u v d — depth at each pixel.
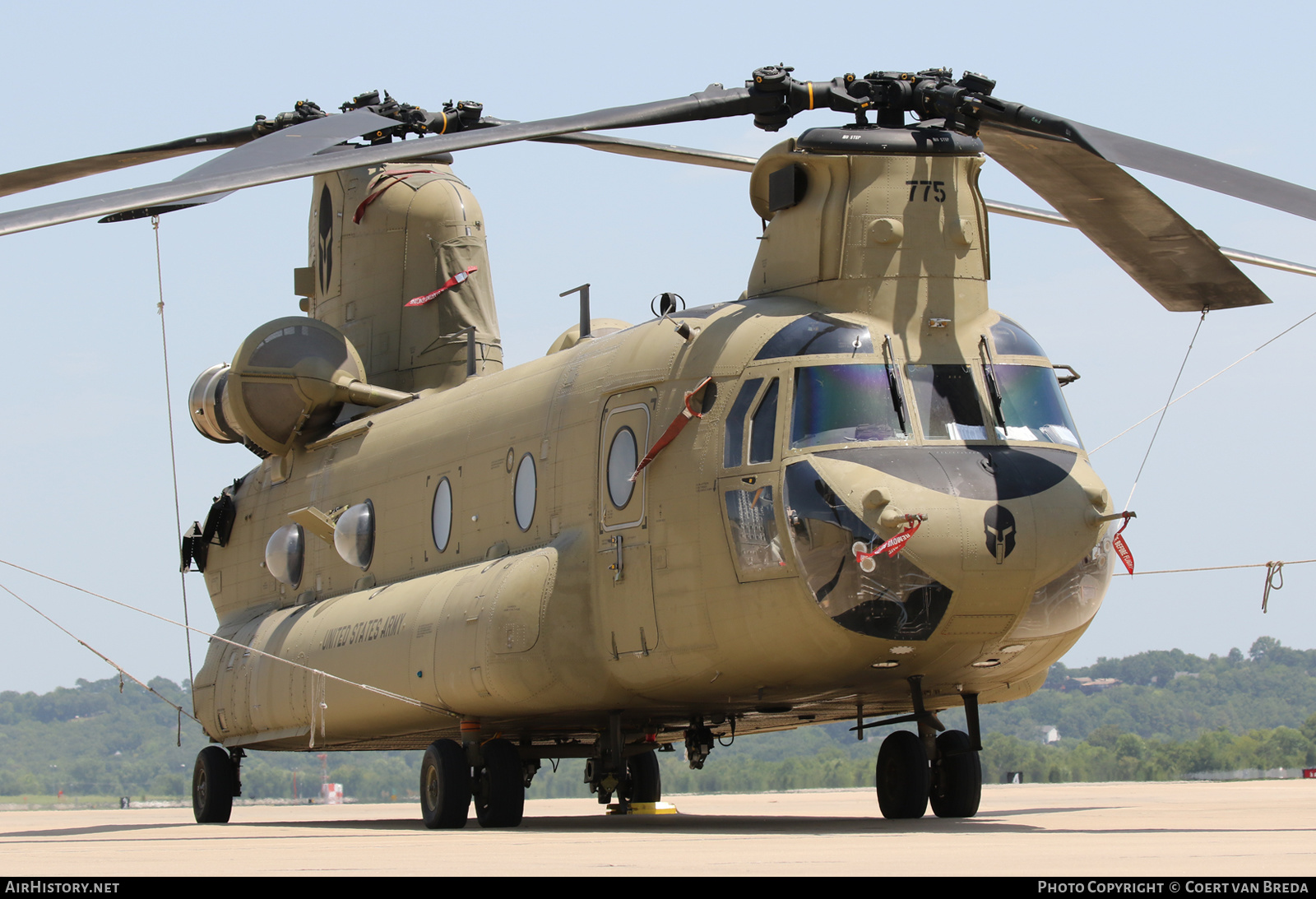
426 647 21.69
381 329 28.91
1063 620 17.83
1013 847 12.36
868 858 11.23
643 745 23.69
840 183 19.36
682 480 18.88
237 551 29.86
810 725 23.80
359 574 25.72
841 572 17.19
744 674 18.69
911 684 18.45
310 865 11.37
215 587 30.64
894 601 17.09
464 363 28.58
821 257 19.27
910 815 19.11
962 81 19.05
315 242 31.08
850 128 19.30
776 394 18.30
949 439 17.98
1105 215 17.72
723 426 18.64
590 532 20.30
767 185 20.28
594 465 20.47
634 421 19.91
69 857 12.72
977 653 17.81
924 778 19.09
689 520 18.70
